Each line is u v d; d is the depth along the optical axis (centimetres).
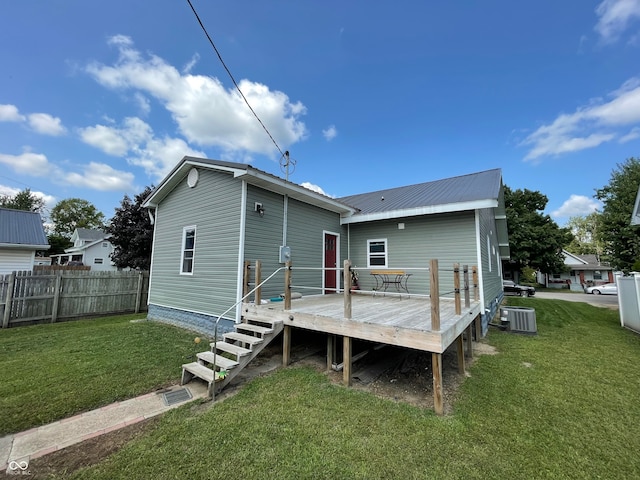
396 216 788
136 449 247
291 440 263
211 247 679
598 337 689
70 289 878
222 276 638
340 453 245
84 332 680
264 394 361
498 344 621
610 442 265
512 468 229
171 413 311
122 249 1603
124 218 1588
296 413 313
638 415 315
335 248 905
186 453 242
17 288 781
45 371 421
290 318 475
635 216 914
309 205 806
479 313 646
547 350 573
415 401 351
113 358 484
